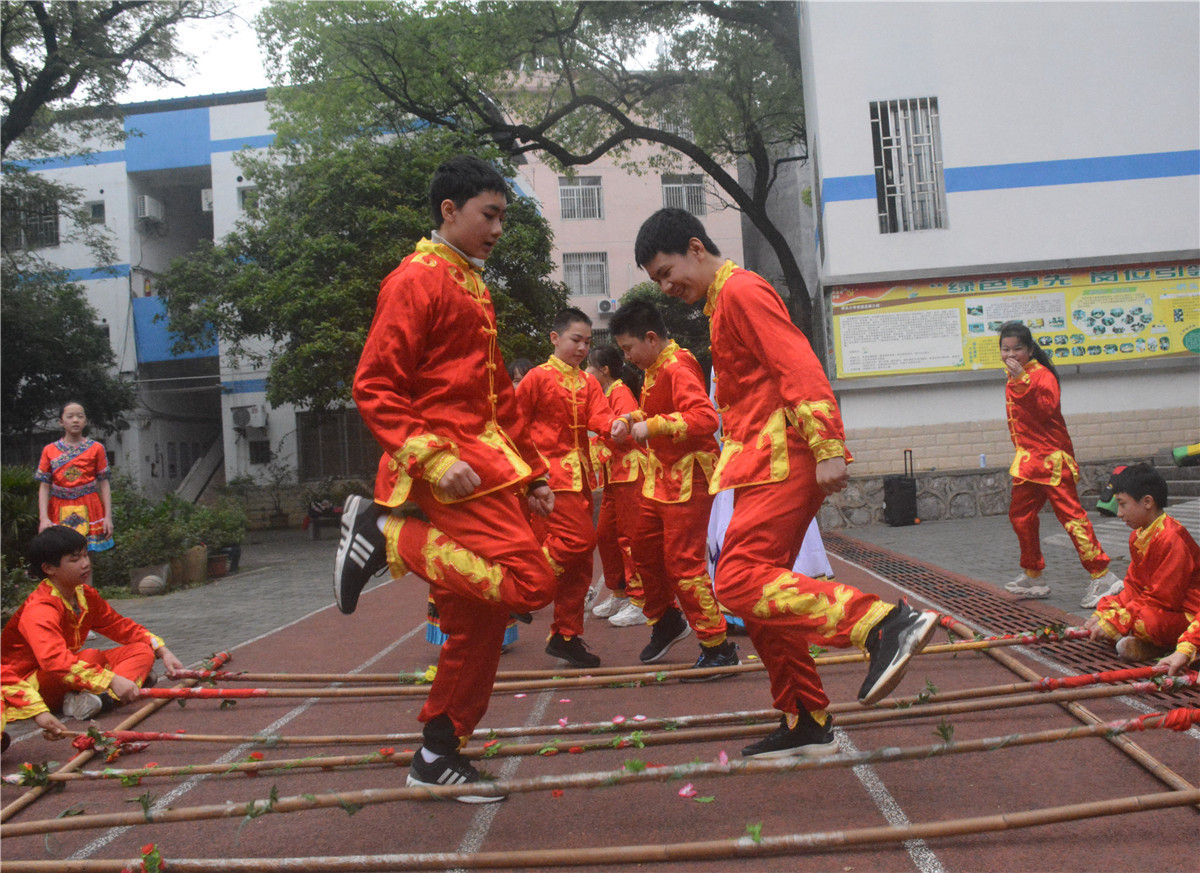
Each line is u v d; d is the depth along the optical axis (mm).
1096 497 12648
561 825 2664
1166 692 3314
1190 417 12797
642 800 2826
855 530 12438
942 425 12992
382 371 2639
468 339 2809
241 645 6082
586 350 4957
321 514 19531
